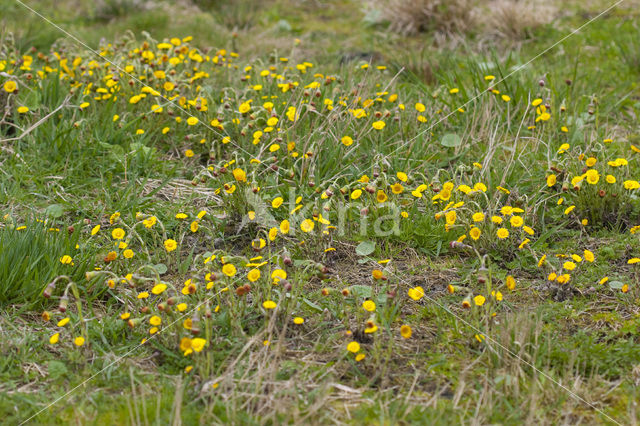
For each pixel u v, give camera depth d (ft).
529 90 17.44
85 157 15.29
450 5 26.18
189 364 9.20
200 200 14.15
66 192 14.17
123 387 8.82
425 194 13.61
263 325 10.01
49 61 18.85
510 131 17.07
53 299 10.73
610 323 10.19
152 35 25.94
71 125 15.53
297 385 8.78
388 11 27.32
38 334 9.87
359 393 8.75
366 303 9.41
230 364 9.16
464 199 12.55
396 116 15.83
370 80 18.99
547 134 16.66
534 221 13.10
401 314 10.55
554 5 27.76
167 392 8.61
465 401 8.59
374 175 12.84
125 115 16.40
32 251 11.12
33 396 8.54
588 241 12.57
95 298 10.89
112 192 14.16
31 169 14.67
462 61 22.16
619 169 13.12
